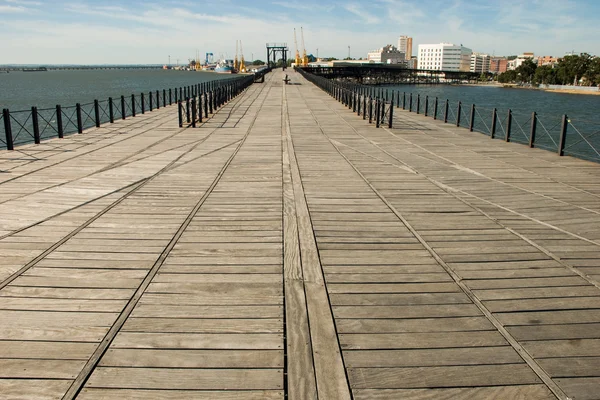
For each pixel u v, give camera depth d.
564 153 12.37
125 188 7.54
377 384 2.94
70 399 2.75
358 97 19.41
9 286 4.10
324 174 8.77
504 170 9.43
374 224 5.94
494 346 3.35
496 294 4.12
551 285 4.30
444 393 2.87
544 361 3.18
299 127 15.48
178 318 3.63
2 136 21.09
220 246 5.09
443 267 4.66
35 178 8.17
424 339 3.43
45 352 3.19
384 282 4.32
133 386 2.87
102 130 14.59
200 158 10.12
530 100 71.31
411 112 22.08
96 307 3.77
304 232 5.59
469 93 89.62
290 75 70.06
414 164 9.87
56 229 5.54
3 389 2.82
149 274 4.38
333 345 3.34
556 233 5.71
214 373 3.01
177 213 6.24
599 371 3.08
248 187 7.71
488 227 5.89
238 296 3.99
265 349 3.27
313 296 4.02
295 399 2.79
